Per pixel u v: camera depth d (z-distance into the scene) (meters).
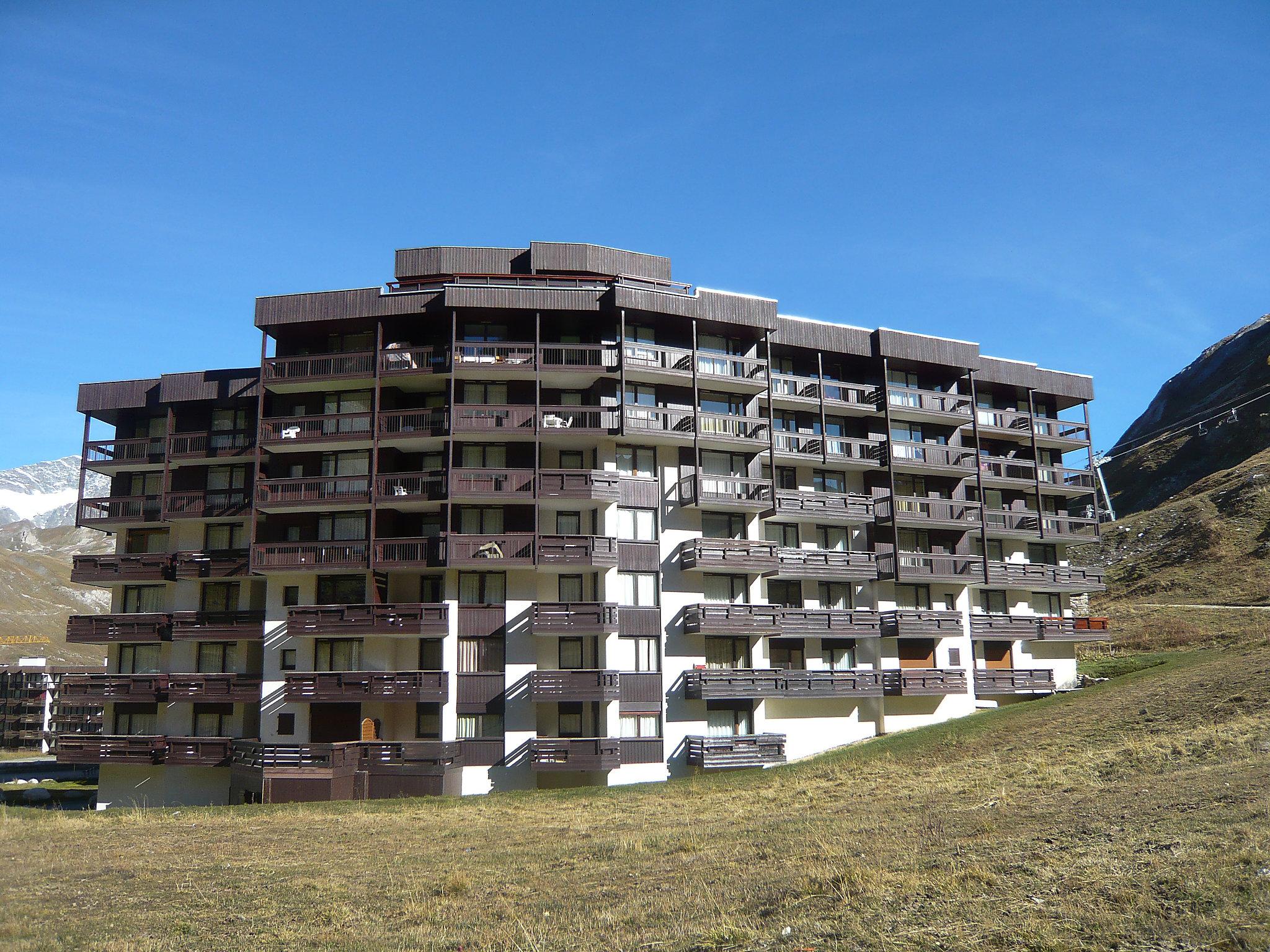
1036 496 71.44
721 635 53.84
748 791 40.09
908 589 62.91
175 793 54.19
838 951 14.00
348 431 53.81
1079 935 13.17
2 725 128.62
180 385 58.25
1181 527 118.38
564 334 55.31
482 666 50.75
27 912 21.03
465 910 19.94
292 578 53.31
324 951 17.41
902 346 62.53
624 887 21.11
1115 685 51.38
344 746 47.50
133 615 57.16
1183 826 18.50
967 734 45.88
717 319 55.47
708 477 53.72
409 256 56.41
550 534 52.38
